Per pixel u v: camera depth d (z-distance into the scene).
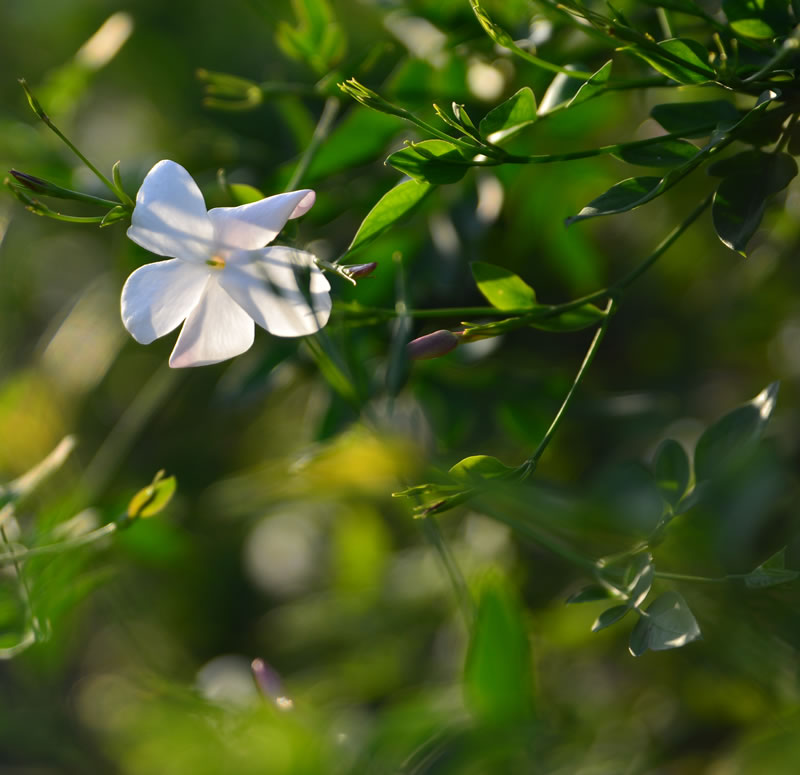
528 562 1.06
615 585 0.81
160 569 1.26
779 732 0.88
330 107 0.88
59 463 0.87
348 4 1.09
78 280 1.44
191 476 1.31
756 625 0.88
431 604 1.18
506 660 0.87
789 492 0.92
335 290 0.89
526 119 0.79
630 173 0.97
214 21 1.50
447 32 0.89
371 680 1.10
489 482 0.78
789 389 1.05
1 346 1.36
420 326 0.92
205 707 0.89
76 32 1.52
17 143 0.98
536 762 0.87
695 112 0.80
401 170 0.78
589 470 1.05
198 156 1.00
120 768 0.96
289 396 1.33
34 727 1.01
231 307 0.77
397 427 0.94
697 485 0.81
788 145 0.79
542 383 0.94
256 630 1.34
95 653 1.26
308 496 1.17
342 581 1.24
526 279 1.09
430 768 0.86
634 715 0.93
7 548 0.87
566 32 0.87
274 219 0.77
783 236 0.92
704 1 0.85
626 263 1.16
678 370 1.14
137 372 1.38
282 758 0.86
